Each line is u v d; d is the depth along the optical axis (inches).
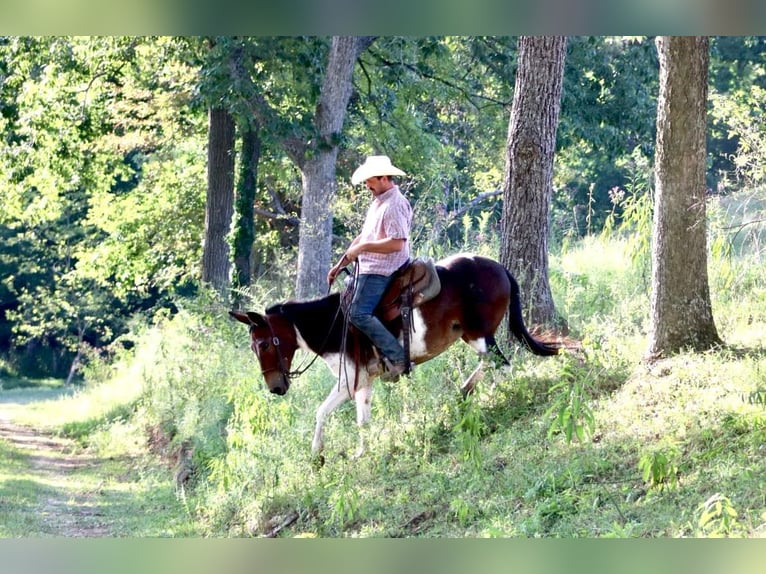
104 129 1198.9
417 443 472.1
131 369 1243.2
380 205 431.2
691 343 478.6
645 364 480.1
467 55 1243.8
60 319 2383.1
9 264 2564.0
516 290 473.4
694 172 476.7
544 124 558.9
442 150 1204.5
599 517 345.7
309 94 1026.7
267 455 496.1
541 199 560.7
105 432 970.1
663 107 478.0
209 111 1080.2
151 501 629.6
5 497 644.7
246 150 1089.4
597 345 487.5
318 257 929.5
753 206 633.6
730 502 297.3
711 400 415.2
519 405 486.3
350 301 439.2
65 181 1257.4
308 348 462.0
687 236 477.1
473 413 409.7
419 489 428.1
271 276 1117.1
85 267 1473.9
